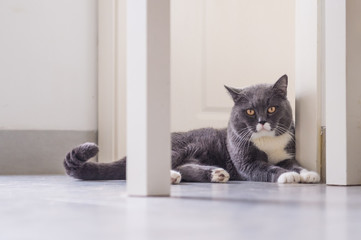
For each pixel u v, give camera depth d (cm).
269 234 83
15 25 259
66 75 265
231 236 81
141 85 129
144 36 128
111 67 264
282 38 262
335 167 181
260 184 189
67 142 263
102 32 265
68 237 80
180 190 158
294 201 127
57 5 263
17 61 259
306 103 212
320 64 207
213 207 114
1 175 249
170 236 81
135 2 130
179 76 262
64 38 265
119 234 82
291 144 217
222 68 263
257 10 262
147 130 129
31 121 261
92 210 110
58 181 200
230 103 263
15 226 91
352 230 87
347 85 179
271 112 211
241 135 214
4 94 258
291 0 261
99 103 265
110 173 201
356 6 181
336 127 181
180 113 262
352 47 180
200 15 262
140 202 122
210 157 224
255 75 262
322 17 206
